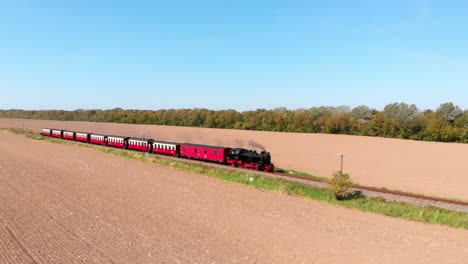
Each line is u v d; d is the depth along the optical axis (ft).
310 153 219.61
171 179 121.60
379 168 169.78
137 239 63.26
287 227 74.33
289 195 102.89
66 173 127.13
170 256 55.98
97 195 95.91
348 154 217.36
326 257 59.26
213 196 99.14
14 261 51.57
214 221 76.64
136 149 203.82
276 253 60.08
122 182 114.42
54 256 53.88
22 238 61.26
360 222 79.36
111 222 72.69
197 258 55.72
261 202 94.17
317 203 95.20
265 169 137.18
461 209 89.71
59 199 89.97
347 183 98.27
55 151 190.19
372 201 93.97
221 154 152.35
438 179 143.43
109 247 58.65
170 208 85.66
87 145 220.84
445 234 72.69
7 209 78.79
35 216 74.54
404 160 196.44
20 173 124.47
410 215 83.87
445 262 58.34
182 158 174.81
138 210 82.89
